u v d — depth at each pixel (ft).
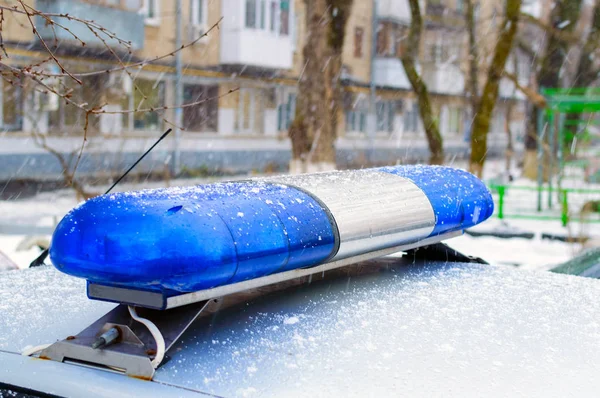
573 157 78.07
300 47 108.27
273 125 106.93
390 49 118.83
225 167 99.25
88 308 5.97
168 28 89.30
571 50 81.82
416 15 67.26
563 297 6.54
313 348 5.01
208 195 5.36
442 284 6.92
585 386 4.51
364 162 117.08
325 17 61.62
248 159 103.04
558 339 5.35
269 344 5.07
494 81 65.05
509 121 100.83
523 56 126.21
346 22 62.95
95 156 76.43
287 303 6.08
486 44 73.77
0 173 73.56
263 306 5.98
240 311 5.80
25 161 74.69
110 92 79.46
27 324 5.55
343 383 4.46
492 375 4.63
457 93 122.83
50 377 4.63
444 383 4.49
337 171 7.45
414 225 6.85
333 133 63.10
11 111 74.23
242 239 5.02
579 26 83.35
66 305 6.07
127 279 4.64
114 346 4.77
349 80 113.19
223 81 98.12
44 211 62.59
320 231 5.76
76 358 4.78
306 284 6.75
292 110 110.11
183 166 92.58
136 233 4.61
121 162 81.51
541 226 53.26
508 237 48.91
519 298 6.45
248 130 103.30
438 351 5.02
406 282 6.96
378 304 6.11
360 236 6.15
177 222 4.72
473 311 5.99
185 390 4.37
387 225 6.44
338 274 7.23
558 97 63.36
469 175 8.29
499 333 5.44
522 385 4.49
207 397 4.29
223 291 5.26
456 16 119.96
